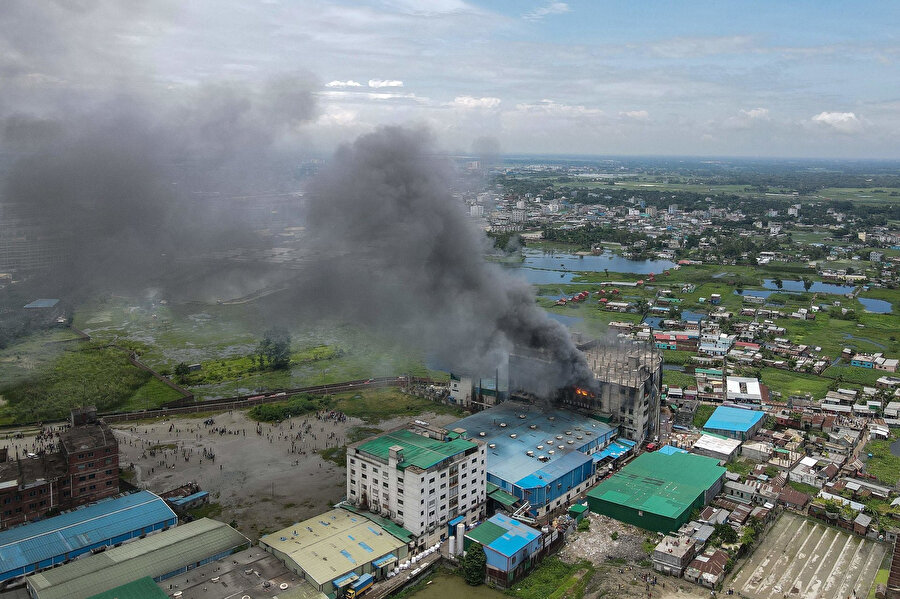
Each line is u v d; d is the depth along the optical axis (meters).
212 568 108.31
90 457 136.62
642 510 131.88
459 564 118.50
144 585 100.19
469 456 131.38
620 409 171.50
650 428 179.38
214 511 135.88
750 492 144.25
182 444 172.38
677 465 153.25
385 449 131.25
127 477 151.88
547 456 148.75
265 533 126.75
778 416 193.62
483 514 136.62
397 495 123.94
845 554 123.50
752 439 179.62
